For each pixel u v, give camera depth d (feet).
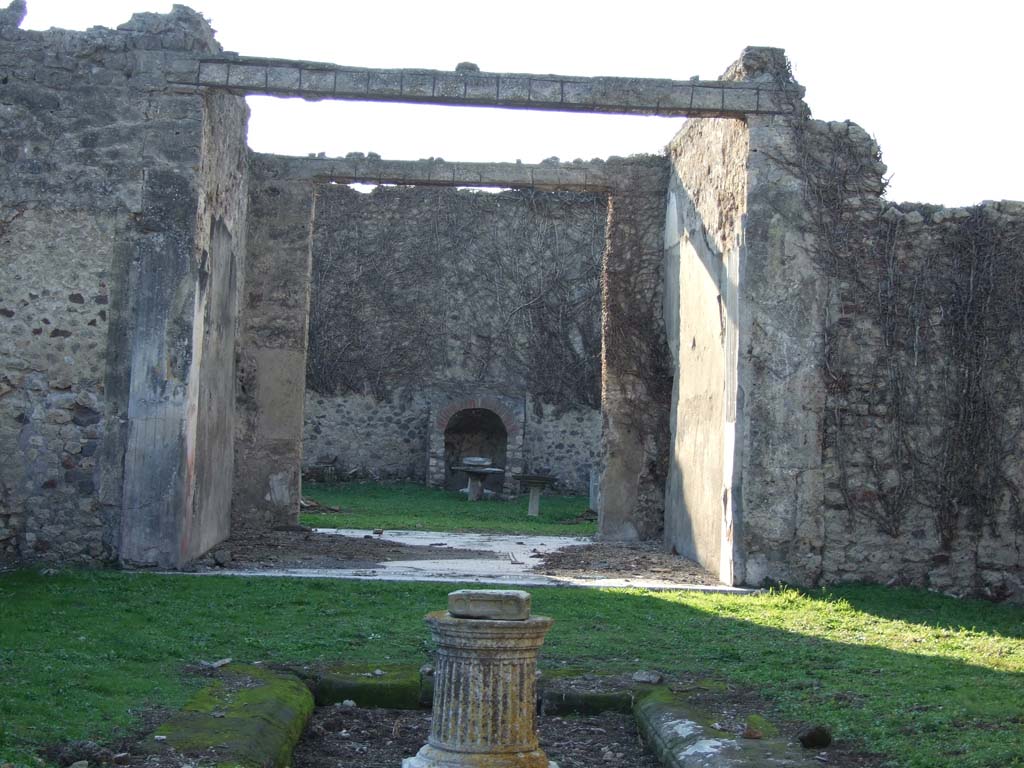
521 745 18.37
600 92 39.27
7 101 37.91
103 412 37.32
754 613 32.63
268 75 38.63
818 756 18.07
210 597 31.81
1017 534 38.17
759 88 39.11
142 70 38.32
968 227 39.06
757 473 38.19
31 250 37.63
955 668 25.18
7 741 16.88
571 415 85.81
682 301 49.60
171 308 37.73
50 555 36.99
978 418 38.42
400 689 23.44
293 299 52.75
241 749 17.72
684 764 18.45
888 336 38.63
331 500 73.46
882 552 38.27
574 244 85.71
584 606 32.45
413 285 85.56
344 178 53.36
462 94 39.01
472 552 47.14
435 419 84.23
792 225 38.81
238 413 51.83
